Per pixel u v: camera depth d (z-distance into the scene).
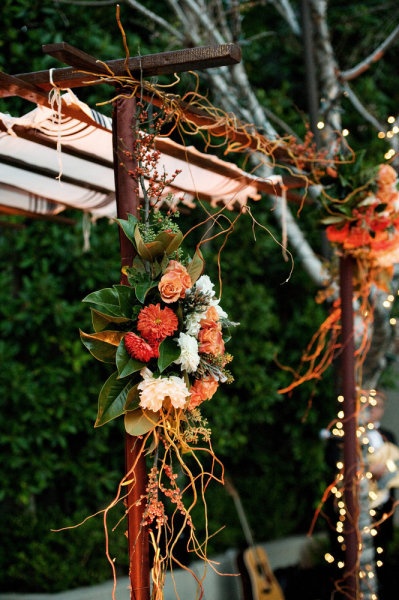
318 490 6.92
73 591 5.27
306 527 7.06
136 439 2.28
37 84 2.44
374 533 3.79
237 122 3.29
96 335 2.23
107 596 5.29
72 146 2.97
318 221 3.80
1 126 2.68
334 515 4.81
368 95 7.09
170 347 2.21
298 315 6.86
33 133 2.81
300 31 5.40
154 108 3.15
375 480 4.74
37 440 5.50
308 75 4.91
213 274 6.44
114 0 5.27
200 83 5.86
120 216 2.39
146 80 2.49
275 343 6.89
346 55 7.38
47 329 5.68
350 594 3.60
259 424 6.91
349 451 3.66
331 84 4.96
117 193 2.41
